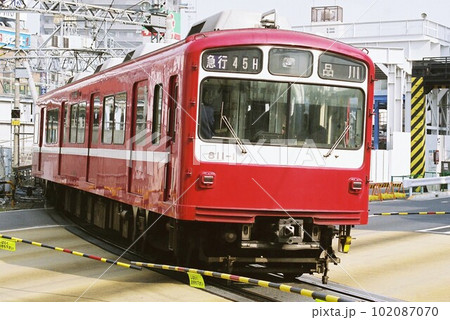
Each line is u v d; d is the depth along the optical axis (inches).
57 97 694.5
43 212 764.6
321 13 1280.8
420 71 1082.1
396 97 1185.4
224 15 377.1
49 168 718.5
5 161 970.1
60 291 343.3
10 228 623.8
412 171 1106.7
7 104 1721.2
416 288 358.0
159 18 1025.5
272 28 368.5
